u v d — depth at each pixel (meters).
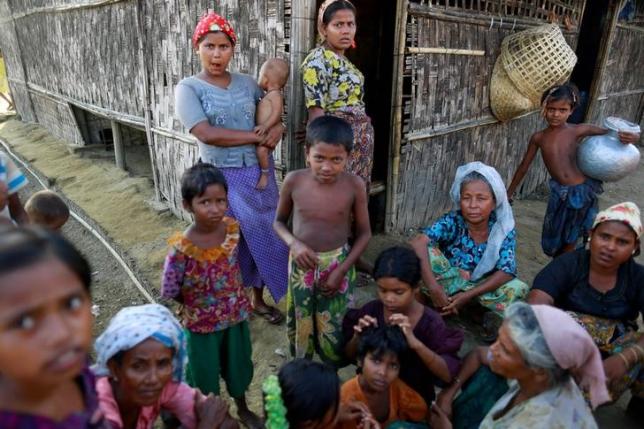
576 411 1.50
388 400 1.99
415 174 4.56
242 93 2.92
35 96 9.44
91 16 6.09
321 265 2.38
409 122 4.26
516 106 5.10
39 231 0.81
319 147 2.13
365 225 2.46
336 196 2.34
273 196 3.13
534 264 4.29
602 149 3.45
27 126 9.91
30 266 0.72
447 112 4.70
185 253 2.07
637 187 6.73
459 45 4.57
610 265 2.28
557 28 4.84
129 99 5.72
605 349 2.42
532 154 3.87
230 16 3.72
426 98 4.37
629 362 2.14
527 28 5.46
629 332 2.41
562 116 3.61
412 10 3.91
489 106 5.29
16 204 2.52
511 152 5.92
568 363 1.43
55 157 7.69
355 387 1.95
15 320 0.71
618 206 2.24
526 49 4.80
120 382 1.45
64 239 0.84
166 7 4.39
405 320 1.92
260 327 3.22
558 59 4.73
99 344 1.44
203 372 2.27
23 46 9.21
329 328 2.49
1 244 0.74
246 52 3.68
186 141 4.54
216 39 2.69
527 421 1.49
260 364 2.88
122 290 3.78
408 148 4.37
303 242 2.39
